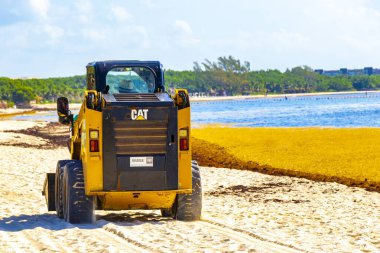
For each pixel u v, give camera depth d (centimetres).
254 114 10725
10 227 1184
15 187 2003
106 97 1172
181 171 1171
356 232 1202
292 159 3098
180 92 1167
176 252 880
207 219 1281
